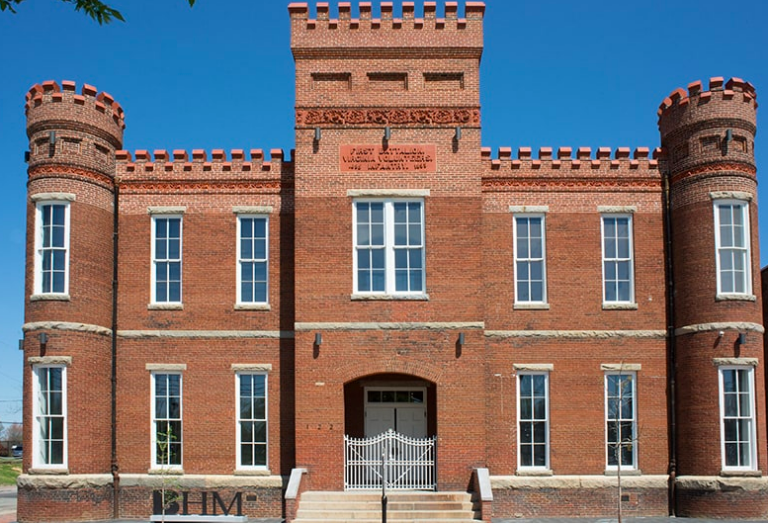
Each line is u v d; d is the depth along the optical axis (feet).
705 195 83.25
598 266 86.02
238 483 82.79
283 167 87.35
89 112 84.64
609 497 82.58
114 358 84.99
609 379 84.79
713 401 80.69
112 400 84.33
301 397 80.33
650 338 85.15
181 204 87.04
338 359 80.74
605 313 85.35
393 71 84.17
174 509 82.64
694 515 80.28
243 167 87.30
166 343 85.15
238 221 86.89
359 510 75.92
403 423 86.74
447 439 79.66
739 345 80.89
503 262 85.81
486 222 86.38
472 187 82.84
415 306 81.25
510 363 84.48
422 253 82.33
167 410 84.64
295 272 81.87
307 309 81.41
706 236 82.84
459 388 80.28
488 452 83.15
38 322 80.74
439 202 82.58
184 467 83.46
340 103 83.87
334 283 81.61
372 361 80.59
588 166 87.40
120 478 83.20
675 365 84.48
